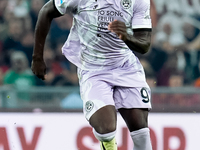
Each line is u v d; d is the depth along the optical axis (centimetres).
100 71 1277
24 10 2834
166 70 2777
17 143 2095
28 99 2189
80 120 2117
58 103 2192
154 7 2905
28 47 2762
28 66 2733
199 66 2830
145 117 1276
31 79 2678
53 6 1245
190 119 2138
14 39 2770
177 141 2122
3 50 2750
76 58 1317
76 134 2103
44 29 1261
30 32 2805
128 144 2069
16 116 2116
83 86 1286
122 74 1278
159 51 2795
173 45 2844
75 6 1245
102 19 1220
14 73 2688
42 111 2125
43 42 1275
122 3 1219
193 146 2119
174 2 2925
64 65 2714
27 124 2111
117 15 1221
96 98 1221
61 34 2777
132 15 1248
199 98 2195
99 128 1179
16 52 2750
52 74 2683
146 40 1234
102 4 1212
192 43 2884
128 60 1302
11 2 2853
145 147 1261
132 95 1276
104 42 1246
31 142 2100
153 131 2120
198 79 2806
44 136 2105
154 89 2222
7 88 2219
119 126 2078
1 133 2098
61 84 2672
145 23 1245
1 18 2816
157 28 2883
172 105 2198
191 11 2936
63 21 2788
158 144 2116
